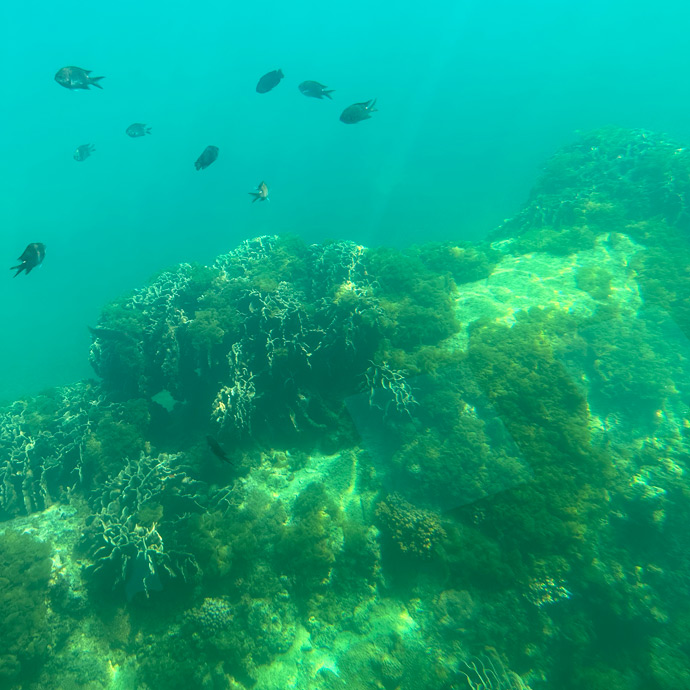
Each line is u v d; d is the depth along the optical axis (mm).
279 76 1466
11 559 1146
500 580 1141
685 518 1207
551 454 1205
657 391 1377
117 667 1131
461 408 1230
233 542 1191
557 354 1427
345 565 1199
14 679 1060
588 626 1131
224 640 1133
